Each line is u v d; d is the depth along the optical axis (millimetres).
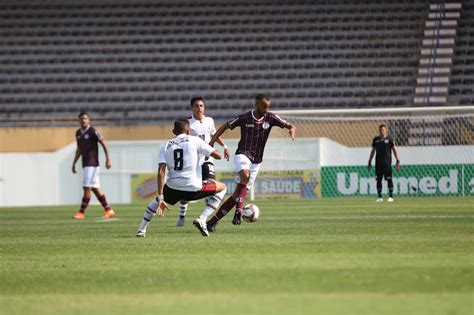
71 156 77125
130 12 104750
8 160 77062
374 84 95188
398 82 95125
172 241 30438
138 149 75312
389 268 21312
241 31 102250
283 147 74375
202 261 23906
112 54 100562
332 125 81938
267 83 96312
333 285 18906
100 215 53656
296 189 74125
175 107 95125
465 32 99000
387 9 102250
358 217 43031
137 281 20422
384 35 99812
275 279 19984
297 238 30688
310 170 73938
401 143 80375
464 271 20578
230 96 95375
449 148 71625
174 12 104438
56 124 88750
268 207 56625
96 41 102000
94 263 24359
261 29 102250
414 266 21594
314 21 102375
